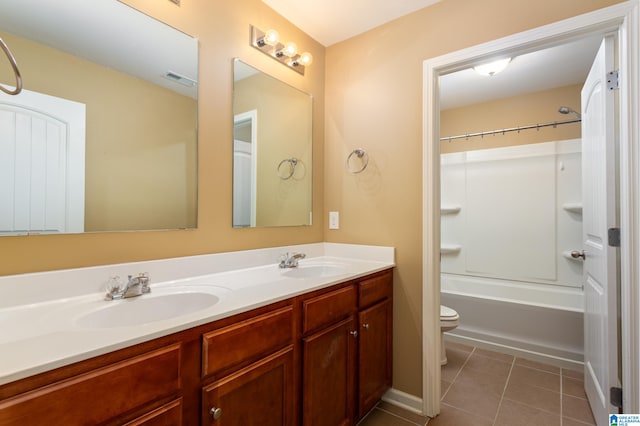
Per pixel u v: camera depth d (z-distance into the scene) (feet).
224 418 3.15
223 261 5.15
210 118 5.07
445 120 11.33
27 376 1.97
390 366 6.16
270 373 3.68
